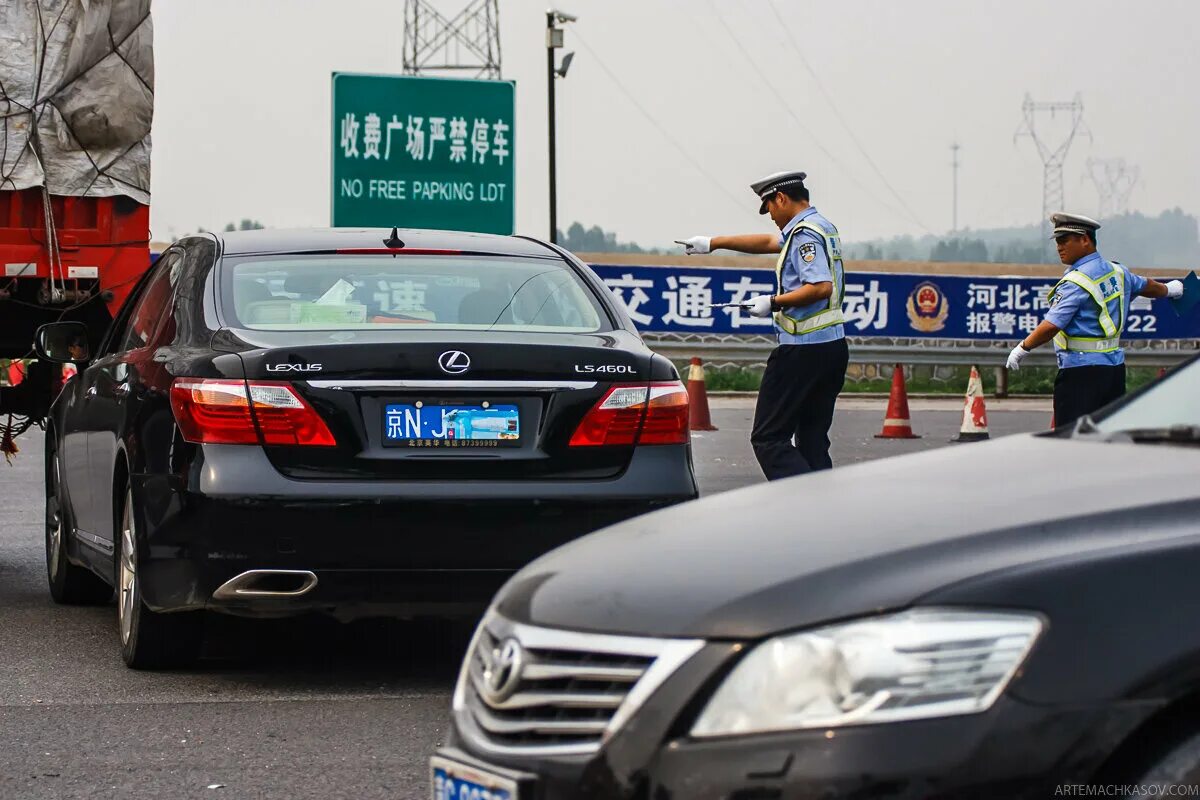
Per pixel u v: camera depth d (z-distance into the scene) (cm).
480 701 379
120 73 1162
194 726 667
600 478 710
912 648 325
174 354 741
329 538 680
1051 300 1198
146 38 1187
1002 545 344
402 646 839
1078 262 1200
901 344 3150
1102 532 344
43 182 1133
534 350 707
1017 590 329
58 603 982
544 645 362
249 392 687
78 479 907
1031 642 323
